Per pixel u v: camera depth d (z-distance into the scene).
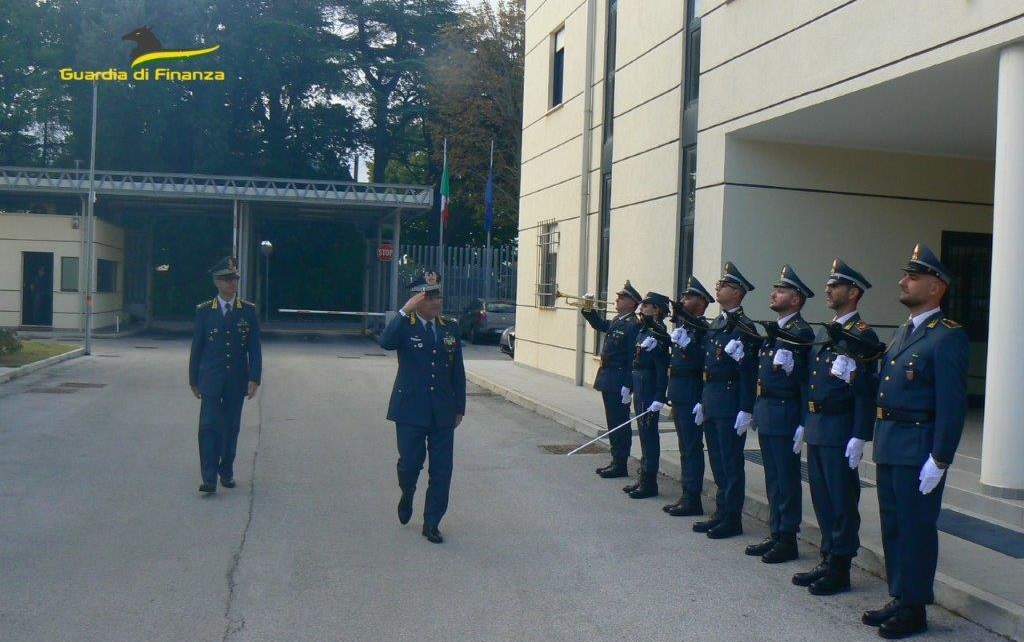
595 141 17.64
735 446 7.82
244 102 44.94
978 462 9.53
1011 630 5.65
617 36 16.36
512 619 5.83
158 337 30.42
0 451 10.59
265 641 5.39
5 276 30.03
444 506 7.56
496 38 41.00
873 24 9.57
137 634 5.44
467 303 36.34
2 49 38.50
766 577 6.80
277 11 43.84
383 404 15.58
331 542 7.40
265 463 10.42
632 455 11.15
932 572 5.72
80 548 7.06
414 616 5.84
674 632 5.68
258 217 38.41
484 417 14.40
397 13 46.09
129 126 40.41
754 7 11.64
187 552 7.04
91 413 13.58
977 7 8.34
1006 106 8.16
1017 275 8.09
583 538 7.71
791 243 12.50
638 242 15.37
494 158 41.19
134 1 39.91
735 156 12.30
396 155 50.53
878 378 6.29
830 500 6.58
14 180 29.72
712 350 7.91
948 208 13.07
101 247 31.50
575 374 17.94
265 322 43.25
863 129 11.55
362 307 44.19
